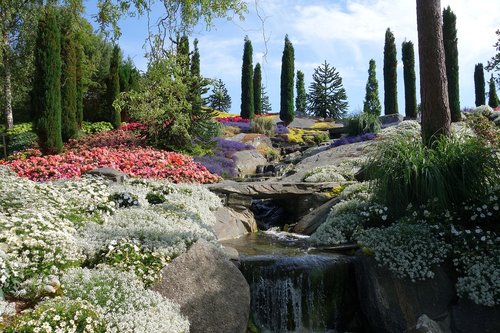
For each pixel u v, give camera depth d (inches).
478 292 219.6
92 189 311.0
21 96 1059.3
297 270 252.1
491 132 597.3
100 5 292.2
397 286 235.3
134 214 282.2
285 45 1178.0
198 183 446.6
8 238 192.2
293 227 394.0
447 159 272.8
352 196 359.9
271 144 882.8
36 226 208.4
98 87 1011.3
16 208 242.5
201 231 280.5
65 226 229.9
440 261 240.1
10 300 170.1
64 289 176.6
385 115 964.0
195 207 347.3
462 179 266.5
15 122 1176.2
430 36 316.5
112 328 156.4
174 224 280.1
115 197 317.7
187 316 190.5
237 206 406.3
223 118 1116.5
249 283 248.1
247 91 1195.9
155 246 223.8
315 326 253.1
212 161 615.2
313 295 254.1
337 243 301.6
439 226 259.9
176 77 482.3
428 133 314.5
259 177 614.2
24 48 957.8
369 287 247.4
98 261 210.5
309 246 312.0
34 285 174.6
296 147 869.8
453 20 834.2
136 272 202.8
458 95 820.0
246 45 1197.7
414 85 1002.1
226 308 206.8
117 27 298.8
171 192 375.2
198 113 600.7
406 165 273.7
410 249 246.1
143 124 633.0
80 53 845.2
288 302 250.4
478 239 247.3
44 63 595.2
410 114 1003.9
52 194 276.1
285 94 1171.9
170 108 517.7
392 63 1060.5
